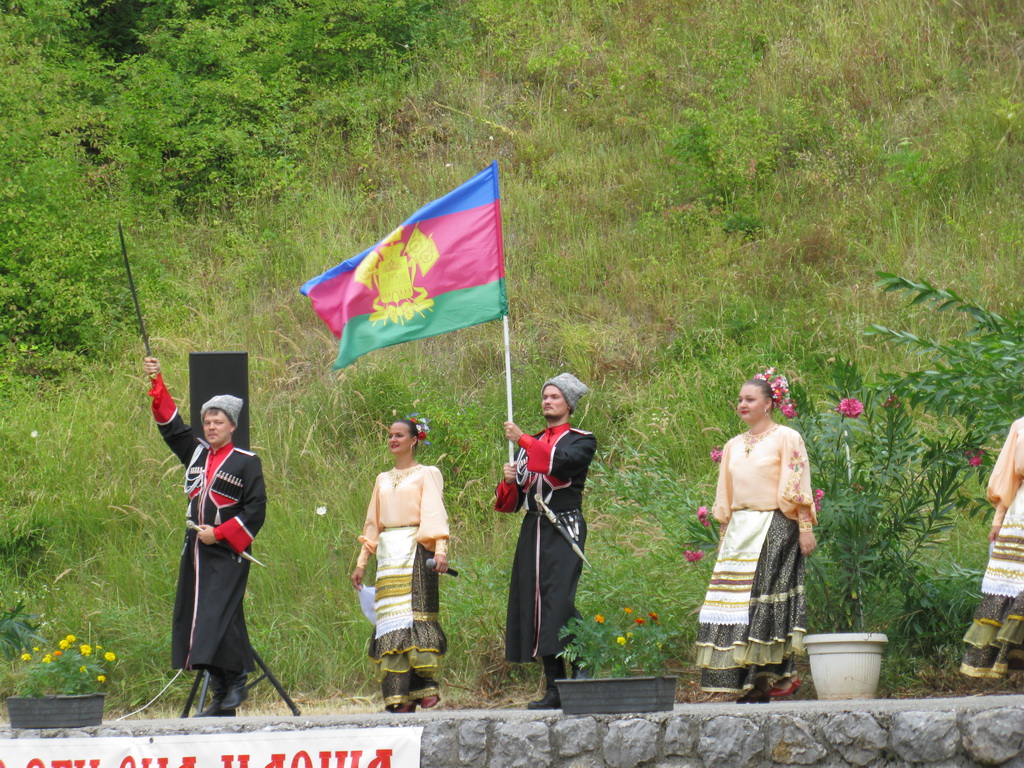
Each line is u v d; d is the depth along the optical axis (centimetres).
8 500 3766
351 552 3475
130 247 4938
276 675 3083
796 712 1798
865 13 6066
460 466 3788
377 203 5334
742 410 2267
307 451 3888
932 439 2911
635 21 6297
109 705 3023
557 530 2298
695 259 4778
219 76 5919
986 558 2967
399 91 6038
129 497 3725
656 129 5497
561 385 2373
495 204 2617
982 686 2567
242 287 4900
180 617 2323
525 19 6425
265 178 5475
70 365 4522
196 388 2533
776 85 5600
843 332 4194
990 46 5672
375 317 2600
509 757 1889
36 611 3306
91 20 6431
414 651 2405
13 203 4759
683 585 2975
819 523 2630
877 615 2766
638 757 1834
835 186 5006
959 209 4700
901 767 1722
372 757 1939
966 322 4097
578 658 2208
